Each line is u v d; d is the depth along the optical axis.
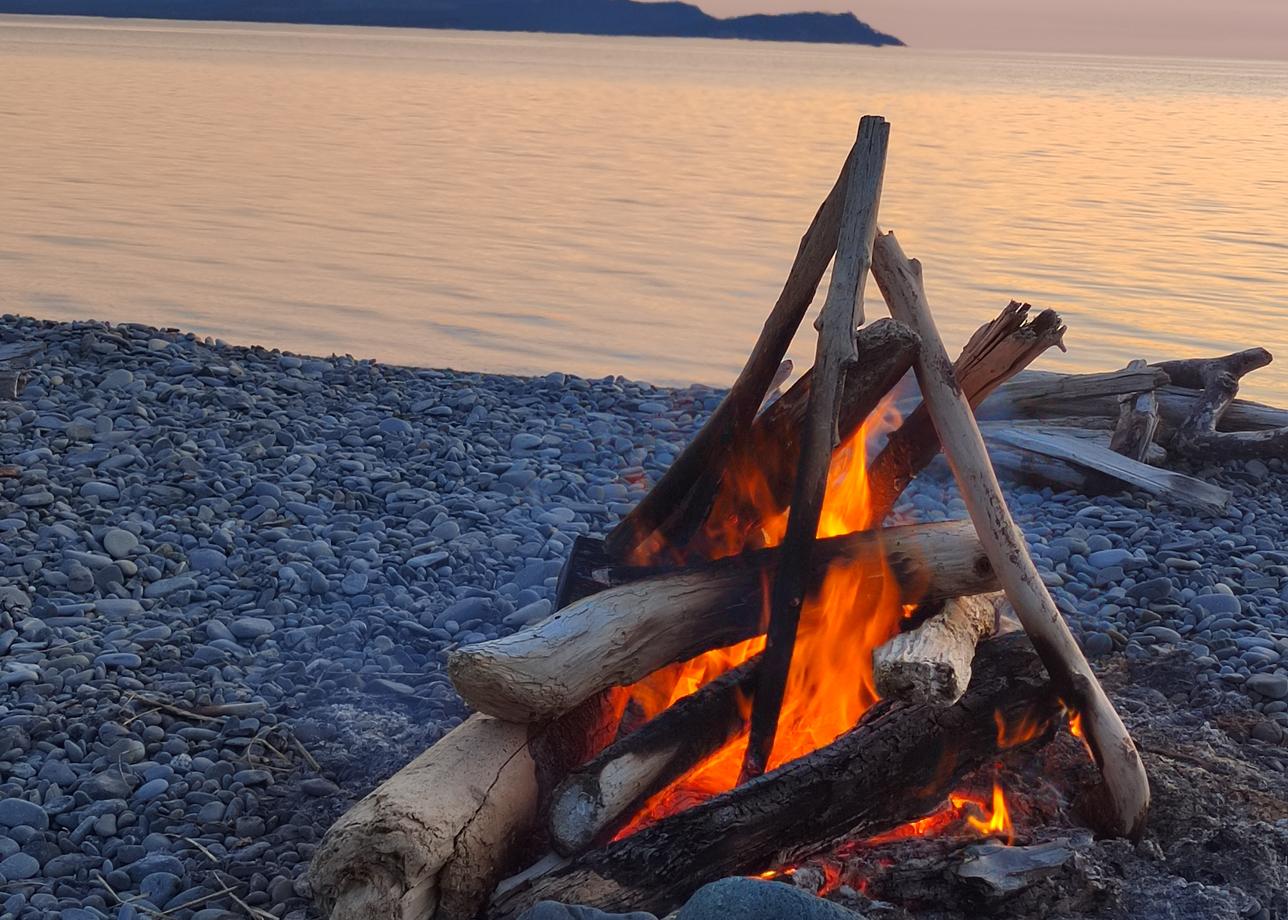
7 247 16.47
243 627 5.46
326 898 3.19
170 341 10.45
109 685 4.84
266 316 13.37
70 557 6.03
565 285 15.51
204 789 4.21
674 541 4.08
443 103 51.59
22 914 3.56
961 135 44.78
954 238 19.81
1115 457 7.89
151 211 19.97
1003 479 8.05
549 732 3.56
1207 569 6.53
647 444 8.77
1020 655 3.79
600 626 3.51
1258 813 3.97
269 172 25.52
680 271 16.53
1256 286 16.50
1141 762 3.81
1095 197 25.81
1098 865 3.51
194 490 7.11
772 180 26.88
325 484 7.39
